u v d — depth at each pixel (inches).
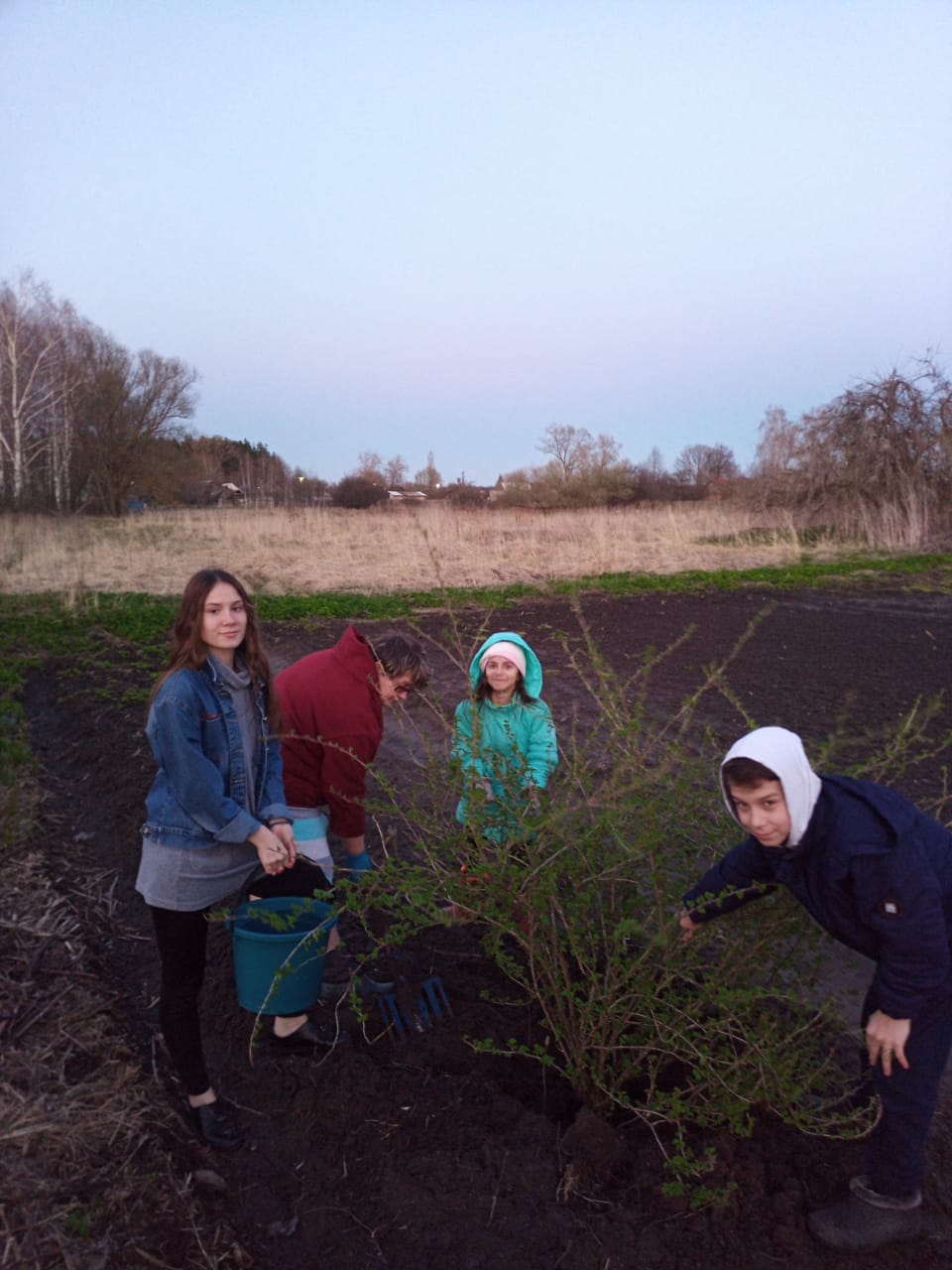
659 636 474.0
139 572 711.7
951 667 402.3
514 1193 118.8
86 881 207.5
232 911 156.2
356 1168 125.6
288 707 150.6
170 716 121.6
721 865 114.9
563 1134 127.8
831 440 897.5
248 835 122.6
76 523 1134.4
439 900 140.7
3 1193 113.5
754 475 1016.2
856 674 388.2
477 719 135.9
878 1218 108.0
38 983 160.6
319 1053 146.8
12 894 191.9
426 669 156.8
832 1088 132.8
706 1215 114.7
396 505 1243.2
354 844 159.3
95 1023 151.3
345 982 161.8
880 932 98.8
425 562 730.8
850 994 138.6
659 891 120.2
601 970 143.5
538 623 515.5
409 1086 137.4
